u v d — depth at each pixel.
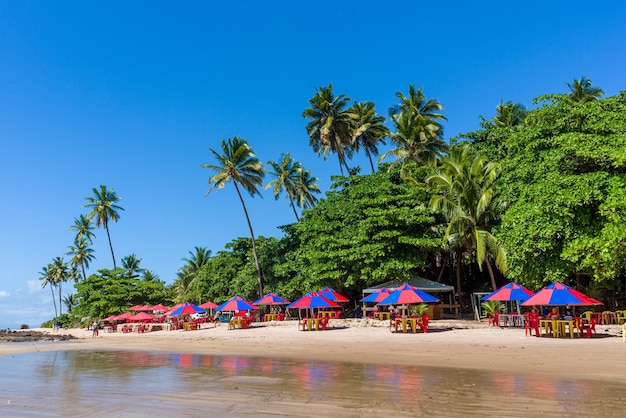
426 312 28.33
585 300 18.50
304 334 26.62
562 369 12.09
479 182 32.56
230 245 57.47
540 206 22.11
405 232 31.75
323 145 51.75
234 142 48.31
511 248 24.16
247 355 18.34
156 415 8.10
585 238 20.36
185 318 49.50
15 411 8.80
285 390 10.02
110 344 29.23
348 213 35.03
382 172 39.19
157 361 17.22
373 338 22.78
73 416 8.26
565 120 24.27
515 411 7.60
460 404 8.20
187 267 82.06
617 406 7.82
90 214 71.00
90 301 63.62
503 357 14.72
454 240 32.88
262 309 45.72
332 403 8.55
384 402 8.53
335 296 30.38
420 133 44.38
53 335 49.28
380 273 30.28
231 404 8.75
